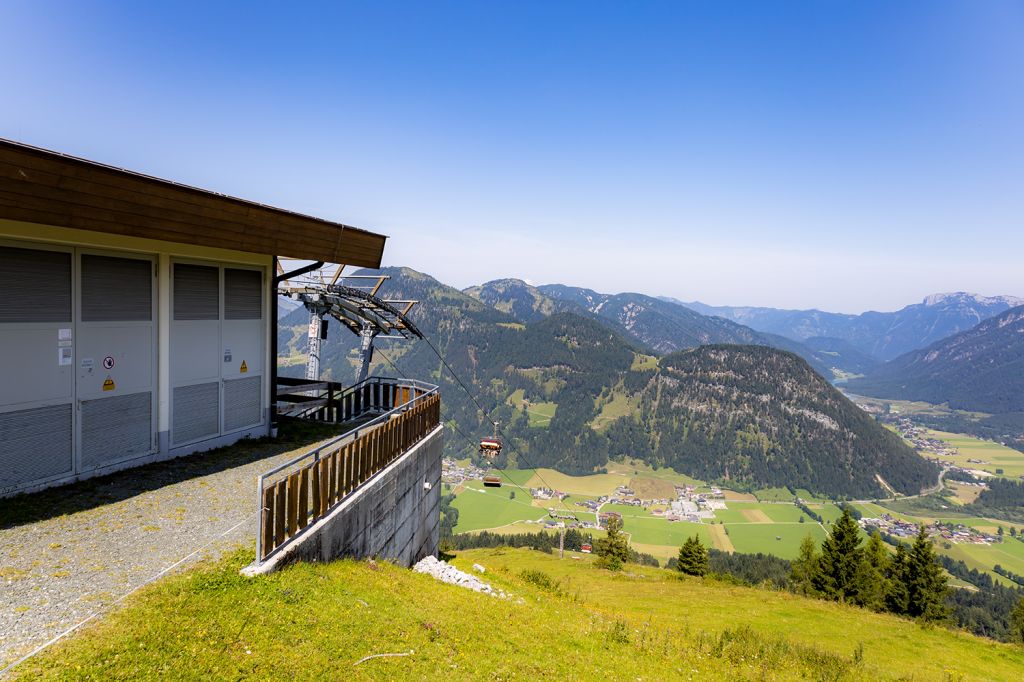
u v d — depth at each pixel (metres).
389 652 6.51
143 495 8.99
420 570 12.41
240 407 13.02
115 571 6.33
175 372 11.20
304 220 12.44
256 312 13.52
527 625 10.30
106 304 9.74
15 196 7.16
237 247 10.95
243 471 10.72
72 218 7.93
